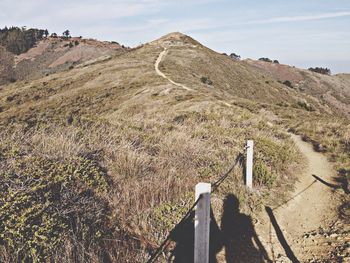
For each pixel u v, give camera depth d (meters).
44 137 6.80
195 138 9.98
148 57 69.56
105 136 8.16
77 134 7.88
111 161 6.30
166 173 6.47
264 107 28.22
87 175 5.25
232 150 9.10
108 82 50.47
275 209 6.53
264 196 6.96
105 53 189.38
